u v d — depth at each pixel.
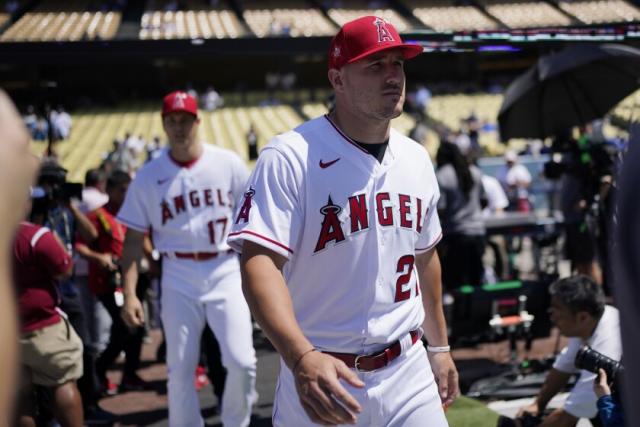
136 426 5.36
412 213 2.64
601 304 4.12
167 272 4.60
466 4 35.47
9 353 0.71
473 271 6.86
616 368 3.37
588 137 7.66
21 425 4.09
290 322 2.22
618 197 1.12
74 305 5.22
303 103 36.94
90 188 6.26
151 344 7.60
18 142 0.75
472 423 4.83
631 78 7.00
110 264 5.84
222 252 4.57
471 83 36.25
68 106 36.19
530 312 6.33
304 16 36.47
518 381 5.73
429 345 2.96
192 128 4.55
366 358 2.56
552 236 8.52
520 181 13.43
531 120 7.25
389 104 2.49
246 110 35.84
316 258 2.54
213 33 32.16
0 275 0.72
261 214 2.44
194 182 4.58
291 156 2.49
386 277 2.59
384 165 2.59
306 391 2.08
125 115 34.72
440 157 6.84
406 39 6.15
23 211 0.76
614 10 26.09
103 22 27.86
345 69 2.51
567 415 4.00
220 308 4.53
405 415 2.61
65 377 4.25
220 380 5.45
